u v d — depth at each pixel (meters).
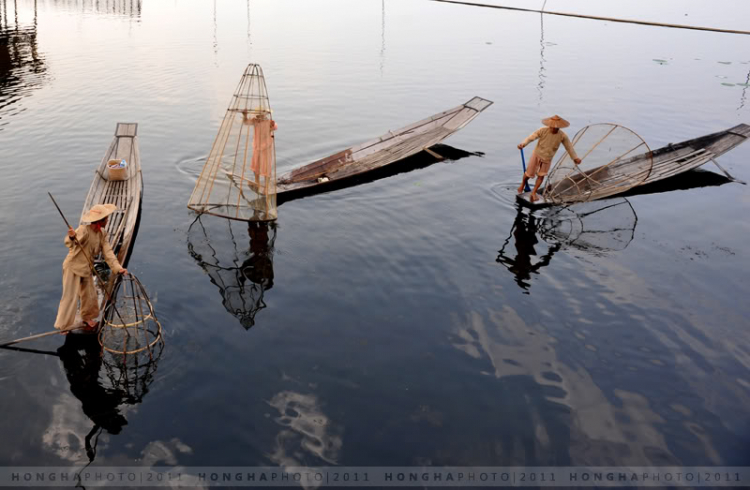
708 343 7.47
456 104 18.48
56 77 19.77
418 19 34.44
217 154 10.65
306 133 15.46
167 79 20.02
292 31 29.77
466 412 6.25
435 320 7.80
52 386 6.39
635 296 8.50
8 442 5.67
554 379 6.78
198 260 9.05
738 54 26.45
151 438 5.77
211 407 6.18
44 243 9.29
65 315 7.00
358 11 36.97
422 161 13.87
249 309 7.85
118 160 11.49
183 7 36.84
